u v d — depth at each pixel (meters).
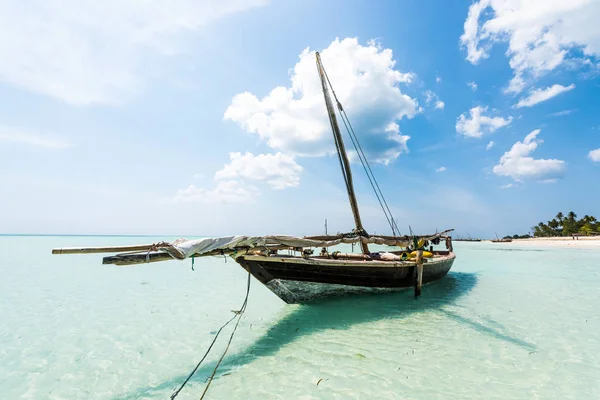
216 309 10.40
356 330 7.50
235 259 7.50
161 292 13.81
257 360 6.05
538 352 6.24
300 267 8.35
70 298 12.62
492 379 5.14
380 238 11.59
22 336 7.90
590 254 34.91
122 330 8.27
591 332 7.43
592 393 4.70
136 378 5.59
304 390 4.88
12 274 21.00
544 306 9.93
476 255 34.62
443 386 4.92
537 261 26.72
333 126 13.59
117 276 20.02
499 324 7.99
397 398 4.57
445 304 9.89
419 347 6.48
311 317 8.50
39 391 5.21
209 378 5.43
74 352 6.80
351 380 5.15
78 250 4.64
